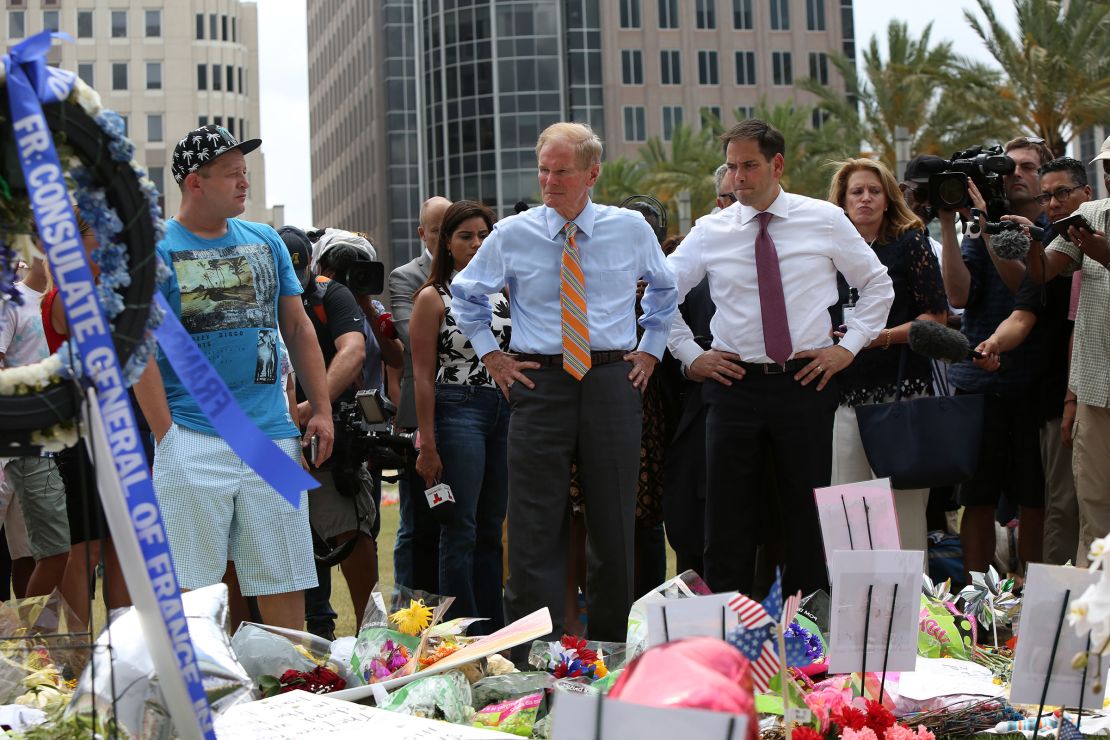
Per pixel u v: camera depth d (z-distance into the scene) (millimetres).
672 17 79375
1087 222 5770
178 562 4621
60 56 90062
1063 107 35812
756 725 1828
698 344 6523
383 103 87500
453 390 6254
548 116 75688
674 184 52969
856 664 3623
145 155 90625
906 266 6418
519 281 5488
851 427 6398
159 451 4672
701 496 6496
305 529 4867
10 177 2553
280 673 4312
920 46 42562
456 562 6109
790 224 5902
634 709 1696
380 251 89688
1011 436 6688
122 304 2586
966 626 5133
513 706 4059
